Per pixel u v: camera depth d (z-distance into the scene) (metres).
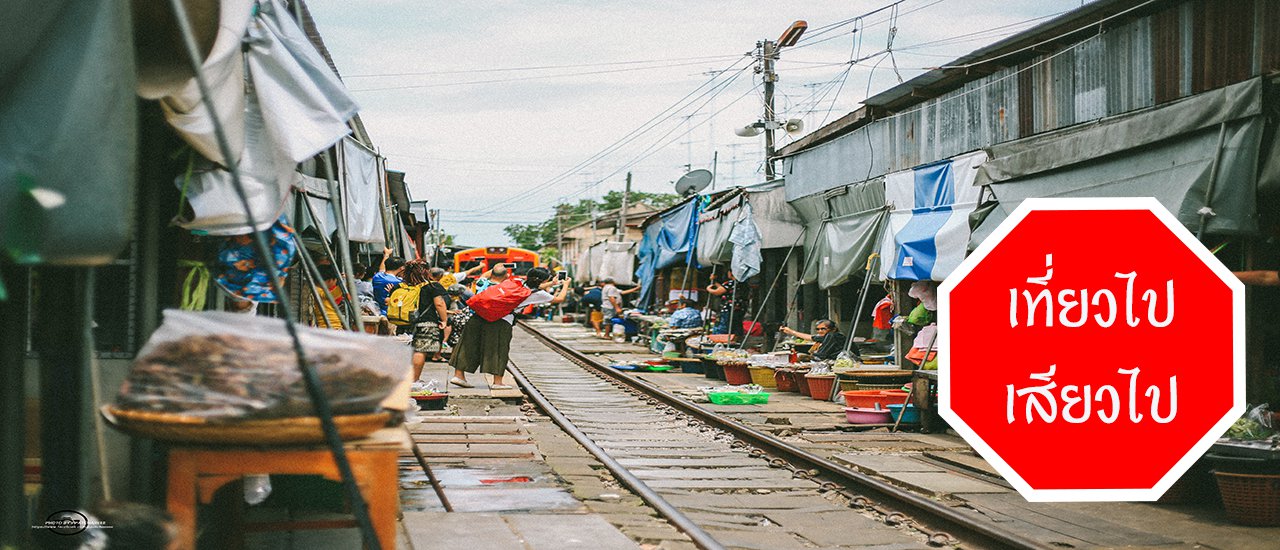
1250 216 8.45
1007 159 11.36
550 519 6.83
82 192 3.59
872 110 16.91
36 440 5.16
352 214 11.20
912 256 14.38
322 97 5.91
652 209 80.50
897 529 7.54
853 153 17.86
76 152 3.57
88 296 4.37
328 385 4.20
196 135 4.96
